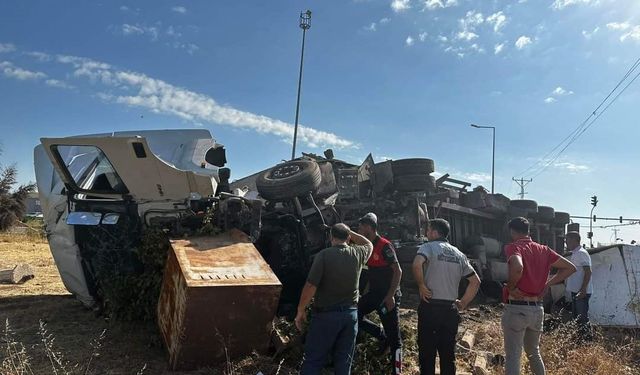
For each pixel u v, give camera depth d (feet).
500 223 46.78
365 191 30.35
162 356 17.08
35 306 24.63
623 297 27.45
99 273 20.04
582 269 24.12
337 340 14.25
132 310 18.83
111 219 19.65
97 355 16.70
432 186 30.58
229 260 16.01
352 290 14.28
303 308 14.02
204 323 14.69
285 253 22.89
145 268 18.98
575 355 19.83
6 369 15.02
